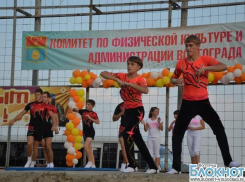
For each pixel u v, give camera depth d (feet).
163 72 39.58
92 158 39.52
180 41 40.91
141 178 23.30
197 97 23.26
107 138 44.01
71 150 40.29
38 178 24.93
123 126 36.58
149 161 25.43
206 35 40.40
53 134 42.93
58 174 24.71
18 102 43.73
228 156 23.48
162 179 23.12
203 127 37.37
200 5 40.65
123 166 35.45
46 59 43.75
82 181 24.13
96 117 39.58
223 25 40.01
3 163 46.01
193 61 23.49
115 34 42.50
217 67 22.77
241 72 37.86
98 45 42.83
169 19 41.45
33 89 43.57
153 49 41.50
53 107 38.09
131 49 42.06
